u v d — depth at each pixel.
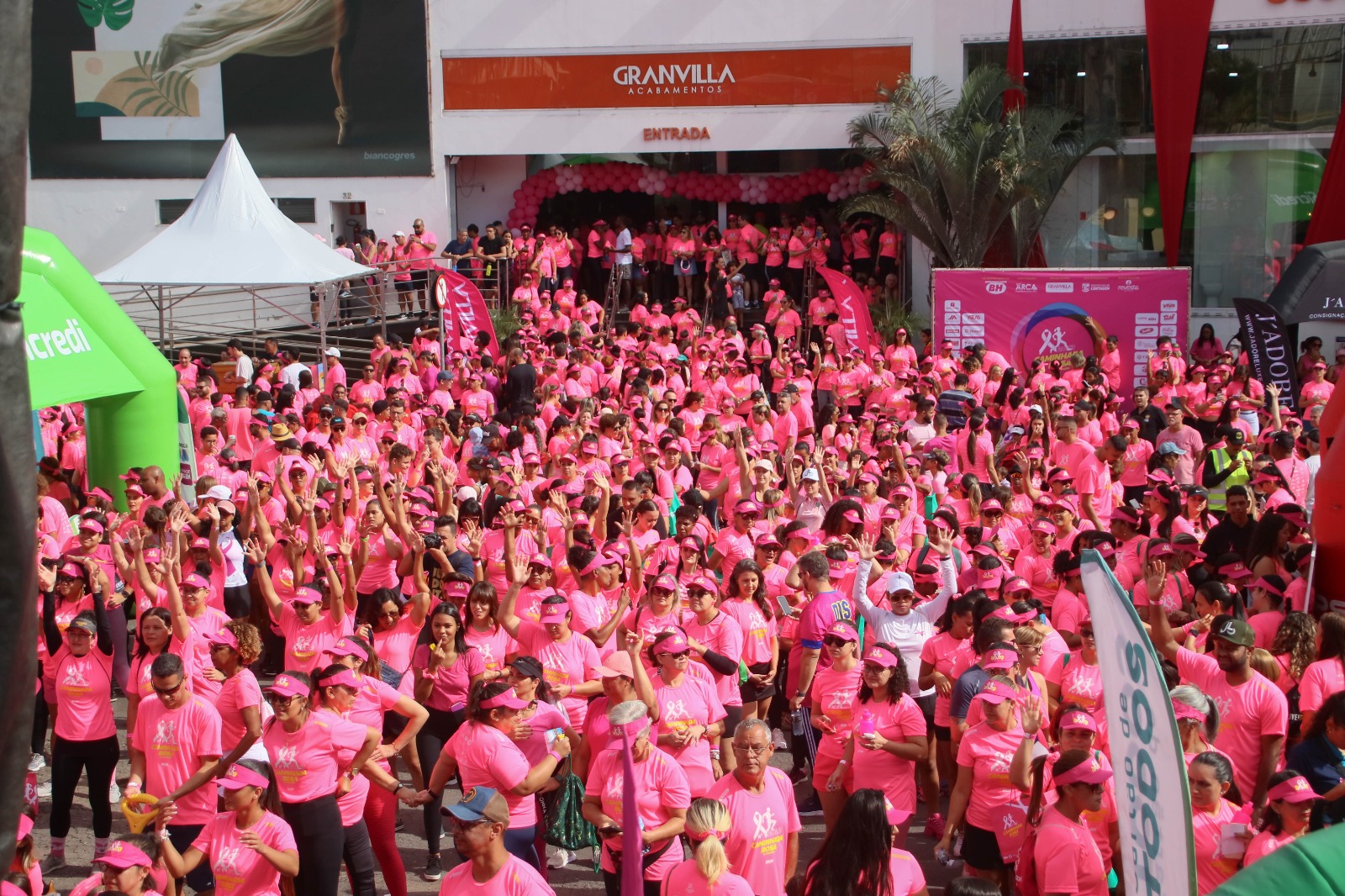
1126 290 24.08
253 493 12.05
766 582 10.55
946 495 13.78
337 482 12.79
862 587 9.66
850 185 30.03
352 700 7.76
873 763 7.66
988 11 28.45
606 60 29.80
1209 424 19.83
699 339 24.09
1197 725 6.77
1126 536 11.04
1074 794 6.10
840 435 16.42
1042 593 10.94
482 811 5.88
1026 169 26.55
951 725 8.12
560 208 32.50
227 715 8.20
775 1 29.20
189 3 29.95
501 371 21.64
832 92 29.31
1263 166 28.09
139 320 29.20
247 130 30.34
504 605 9.05
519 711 7.36
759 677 9.57
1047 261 29.42
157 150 30.39
